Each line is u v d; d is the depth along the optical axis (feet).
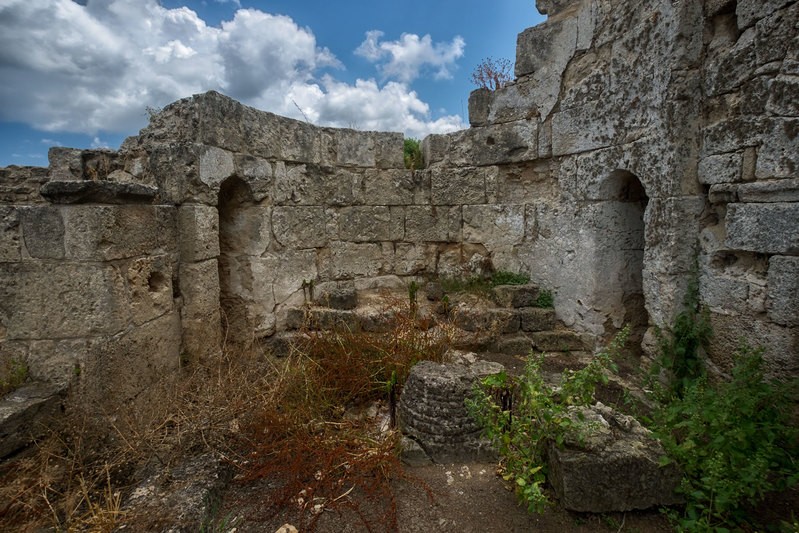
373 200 20.02
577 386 8.47
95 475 8.90
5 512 7.88
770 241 10.23
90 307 9.94
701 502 7.86
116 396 10.23
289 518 8.15
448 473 9.44
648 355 13.74
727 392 8.99
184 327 13.52
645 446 8.19
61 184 9.59
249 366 13.64
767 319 10.44
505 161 18.84
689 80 12.15
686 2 11.91
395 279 20.63
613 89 14.58
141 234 11.35
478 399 9.39
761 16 10.29
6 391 9.49
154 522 7.35
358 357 12.99
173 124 14.08
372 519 8.10
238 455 9.66
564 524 7.88
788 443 8.81
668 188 12.60
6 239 9.82
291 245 17.65
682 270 12.66
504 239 19.24
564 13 16.65
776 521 7.75
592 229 15.71
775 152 10.05
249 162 15.56
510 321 16.49
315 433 10.41
